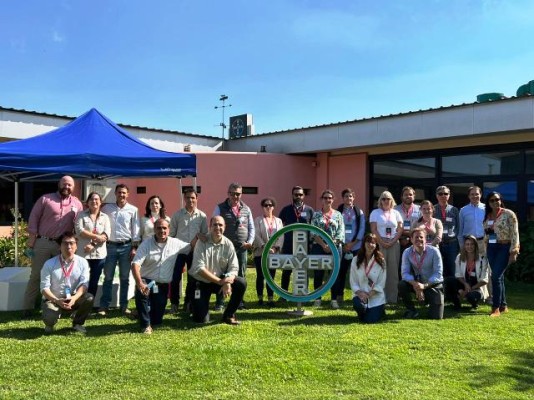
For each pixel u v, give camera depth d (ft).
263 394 12.41
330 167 48.37
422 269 21.21
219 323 19.67
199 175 45.14
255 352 15.65
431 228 23.45
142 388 12.70
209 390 12.64
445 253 24.36
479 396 12.49
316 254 22.86
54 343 16.47
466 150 39.73
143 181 47.09
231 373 13.83
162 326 19.12
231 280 19.08
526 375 14.02
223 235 21.58
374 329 18.86
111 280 21.48
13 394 12.17
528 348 16.48
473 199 24.52
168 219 23.47
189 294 20.17
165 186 45.93
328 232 22.70
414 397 12.35
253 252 23.98
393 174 44.50
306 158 48.62
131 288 24.62
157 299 19.06
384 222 24.02
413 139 39.86
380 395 12.42
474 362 15.06
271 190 46.50
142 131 47.55
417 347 16.47
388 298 24.20
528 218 36.11
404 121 40.42
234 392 12.51
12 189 43.34
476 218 24.35
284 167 47.34
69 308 17.58
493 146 38.04
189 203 22.07
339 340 17.12
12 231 37.78
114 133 24.70
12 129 39.55
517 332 18.52
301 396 12.30
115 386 12.81
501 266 21.71
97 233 20.74
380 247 24.07
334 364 14.66
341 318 20.89
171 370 13.99
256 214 45.88
